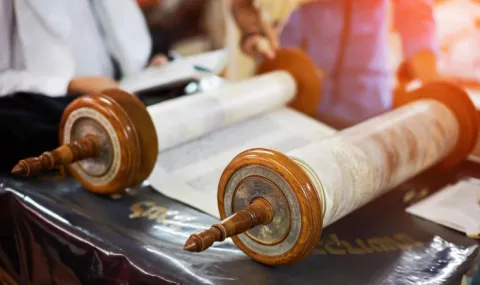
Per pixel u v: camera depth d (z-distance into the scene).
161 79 1.52
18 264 1.06
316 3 1.42
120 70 1.67
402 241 0.94
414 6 1.29
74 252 0.91
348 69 1.41
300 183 0.74
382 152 0.99
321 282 0.79
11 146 1.14
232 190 0.81
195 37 1.85
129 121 0.98
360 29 1.37
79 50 1.48
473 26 1.24
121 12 1.59
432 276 0.83
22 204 1.01
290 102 1.52
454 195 1.12
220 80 1.63
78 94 1.35
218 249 0.86
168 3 1.87
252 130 1.34
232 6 1.59
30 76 1.29
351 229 0.98
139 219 0.96
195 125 1.20
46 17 1.30
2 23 1.32
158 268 0.80
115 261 0.85
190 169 1.14
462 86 1.29
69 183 1.09
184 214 0.98
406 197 1.13
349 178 0.90
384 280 0.81
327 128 1.39
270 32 1.53
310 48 1.46
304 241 0.75
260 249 0.80
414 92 1.29
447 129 1.17
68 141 1.06
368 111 1.40
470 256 0.90
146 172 1.04
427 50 1.30
